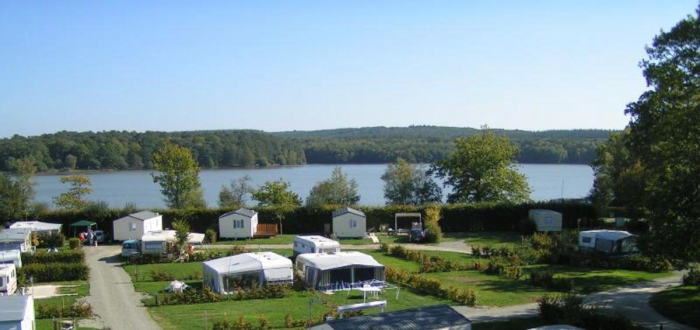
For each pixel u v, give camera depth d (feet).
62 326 107.45
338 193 308.81
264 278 142.31
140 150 597.52
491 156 280.51
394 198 320.91
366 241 222.28
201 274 159.53
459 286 146.00
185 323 113.19
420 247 208.85
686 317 115.55
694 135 113.39
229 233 225.15
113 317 118.42
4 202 228.84
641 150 133.49
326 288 145.18
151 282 153.07
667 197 113.39
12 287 138.82
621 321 102.99
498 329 107.45
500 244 213.66
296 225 246.27
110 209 243.19
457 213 251.60
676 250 111.65
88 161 568.41
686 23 109.29
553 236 208.64
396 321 90.68
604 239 181.98
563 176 655.35
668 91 117.91
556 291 139.44
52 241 208.44
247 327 107.34
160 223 233.55
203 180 554.46
